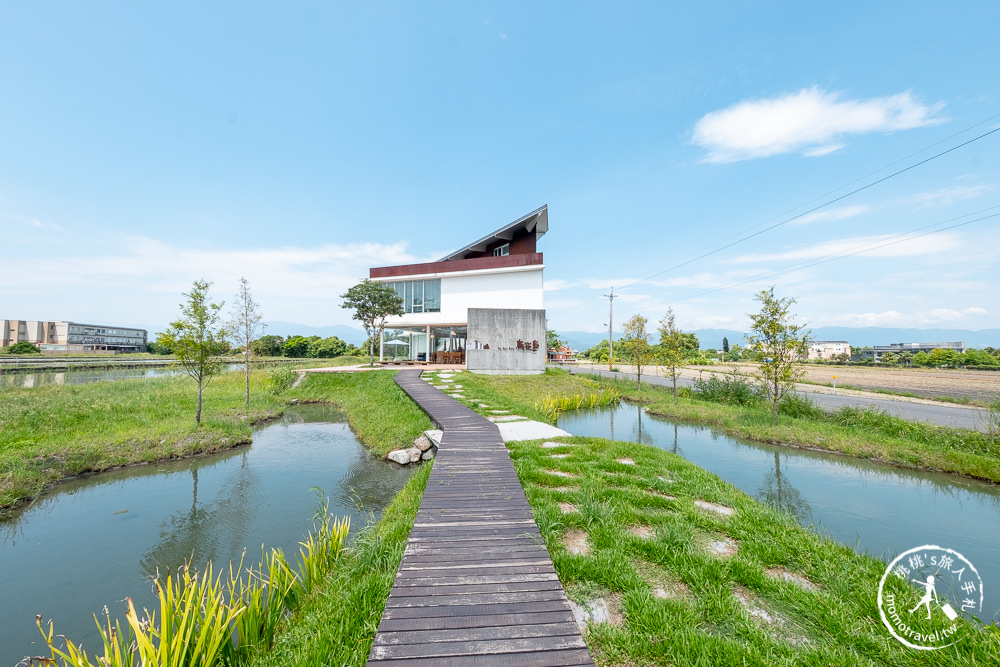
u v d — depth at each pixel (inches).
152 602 196.9
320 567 190.9
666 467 309.7
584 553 185.8
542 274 1186.6
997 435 404.2
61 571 222.7
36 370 1322.6
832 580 166.2
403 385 703.7
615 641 129.6
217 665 127.5
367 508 298.0
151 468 391.9
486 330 945.5
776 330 529.7
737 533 203.9
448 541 179.0
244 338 679.7
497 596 139.6
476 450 325.7
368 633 135.0
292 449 461.1
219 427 498.6
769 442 483.8
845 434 469.7
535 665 109.0
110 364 1587.1
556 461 306.2
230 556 235.1
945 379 1267.2
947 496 316.2
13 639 171.3
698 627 138.3
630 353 948.6
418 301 1291.8
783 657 122.2
